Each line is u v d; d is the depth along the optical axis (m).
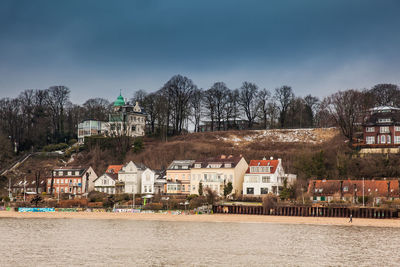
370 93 183.50
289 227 105.31
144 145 191.12
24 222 116.94
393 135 156.50
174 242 88.31
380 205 114.81
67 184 165.12
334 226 106.25
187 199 135.12
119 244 86.69
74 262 72.81
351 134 160.00
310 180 134.38
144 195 147.00
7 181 175.25
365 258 75.56
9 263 72.19
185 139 195.50
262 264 71.94
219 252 79.69
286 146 174.62
